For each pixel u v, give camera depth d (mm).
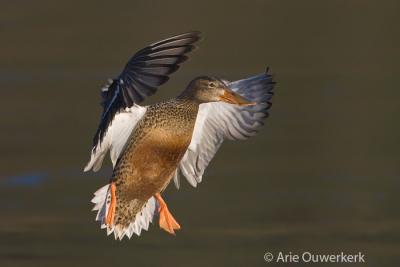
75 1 26141
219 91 10273
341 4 25938
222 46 22641
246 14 25109
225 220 14656
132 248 13859
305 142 17531
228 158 16953
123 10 25188
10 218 14828
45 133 18000
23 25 24359
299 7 25781
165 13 24875
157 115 10109
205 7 25219
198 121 10430
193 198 15422
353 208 14992
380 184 15828
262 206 15117
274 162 16734
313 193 15523
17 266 13281
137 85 8023
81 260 13555
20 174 16266
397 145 17391
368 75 20875
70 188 15820
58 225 14633
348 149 17203
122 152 10039
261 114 10516
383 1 25984
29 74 20953
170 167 10203
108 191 10062
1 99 19484
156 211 10359
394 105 19062
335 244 13938
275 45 22844
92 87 20156
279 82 20359
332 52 22500
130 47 22594
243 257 13555
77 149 17344
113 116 8250
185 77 20328
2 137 17797
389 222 14562
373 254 13680
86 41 23047
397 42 23125
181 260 13469
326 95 19656
